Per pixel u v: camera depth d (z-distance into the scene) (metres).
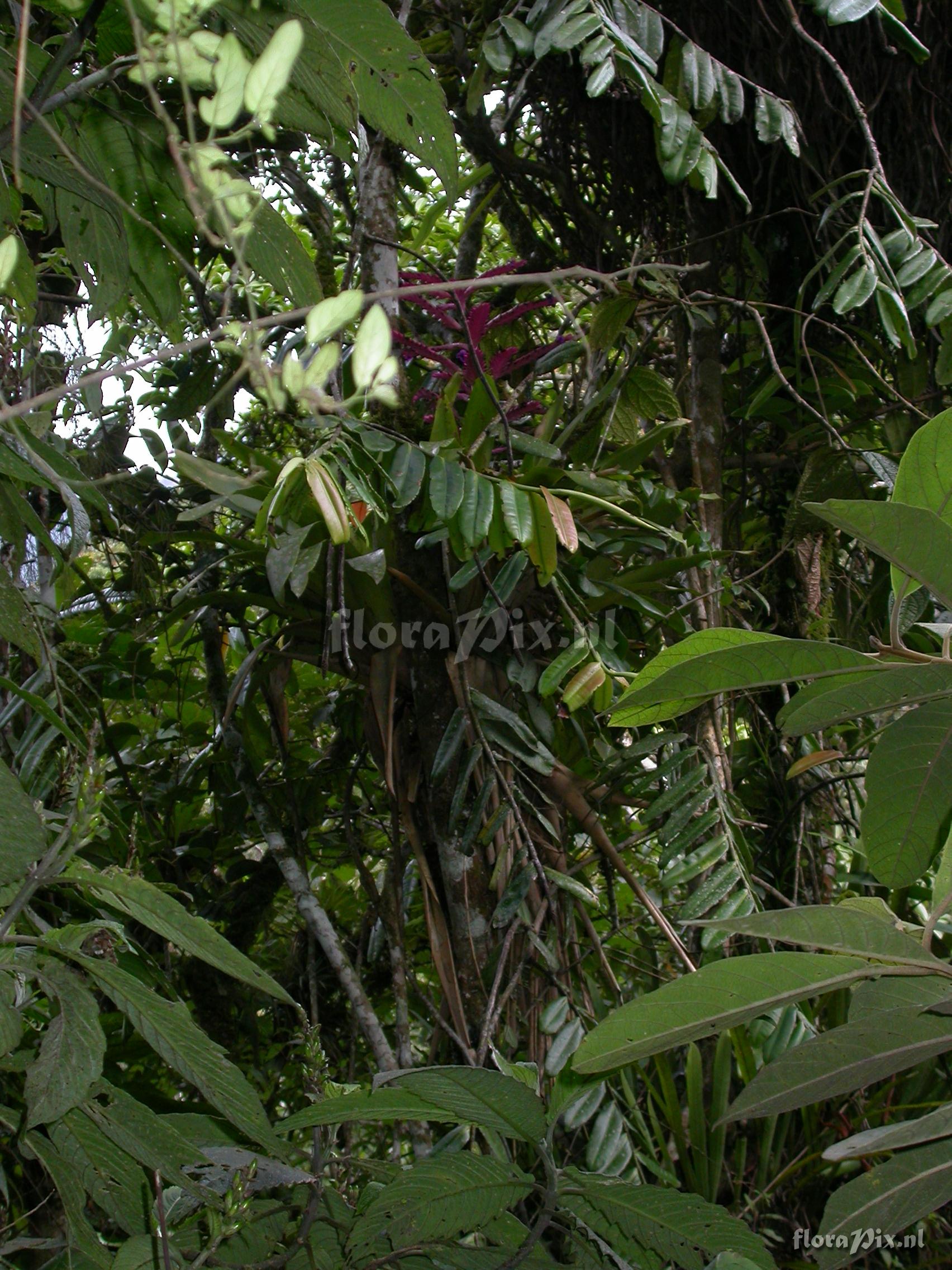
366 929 1.85
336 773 2.14
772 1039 1.38
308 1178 0.98
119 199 0.79
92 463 1.86
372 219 1.64
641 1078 1.64
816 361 2.21
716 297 1.84
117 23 1.05
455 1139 1.29
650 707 1.06
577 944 1.57
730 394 2.31
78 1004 0.77
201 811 2.54
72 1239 0.95
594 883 2.23
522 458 1.62
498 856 1.52
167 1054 0.84
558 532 1.30
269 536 1.34
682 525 1.81
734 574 2.16
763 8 1.88
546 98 2.24
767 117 1.72
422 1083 0.95
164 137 1.15
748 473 2.31
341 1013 2.09
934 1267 1.68
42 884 0.75
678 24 2.05
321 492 1.04
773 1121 1.64
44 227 1.45
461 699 1.44
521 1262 1.04
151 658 2.28
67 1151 0.97
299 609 1.59
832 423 2.18
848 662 0.92
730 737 1.83
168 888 1.11
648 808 1.49
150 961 1.17
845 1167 1.67
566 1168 1.03
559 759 1.68
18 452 1.01
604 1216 1.04
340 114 1.11
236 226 0.56
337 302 0.50
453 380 1.43
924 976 0.95
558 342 1.70
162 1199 0.91
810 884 2.00
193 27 0.53
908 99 2.01
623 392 1.84
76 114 1.12
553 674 1.38
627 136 2.20
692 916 1.34
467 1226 1.01
